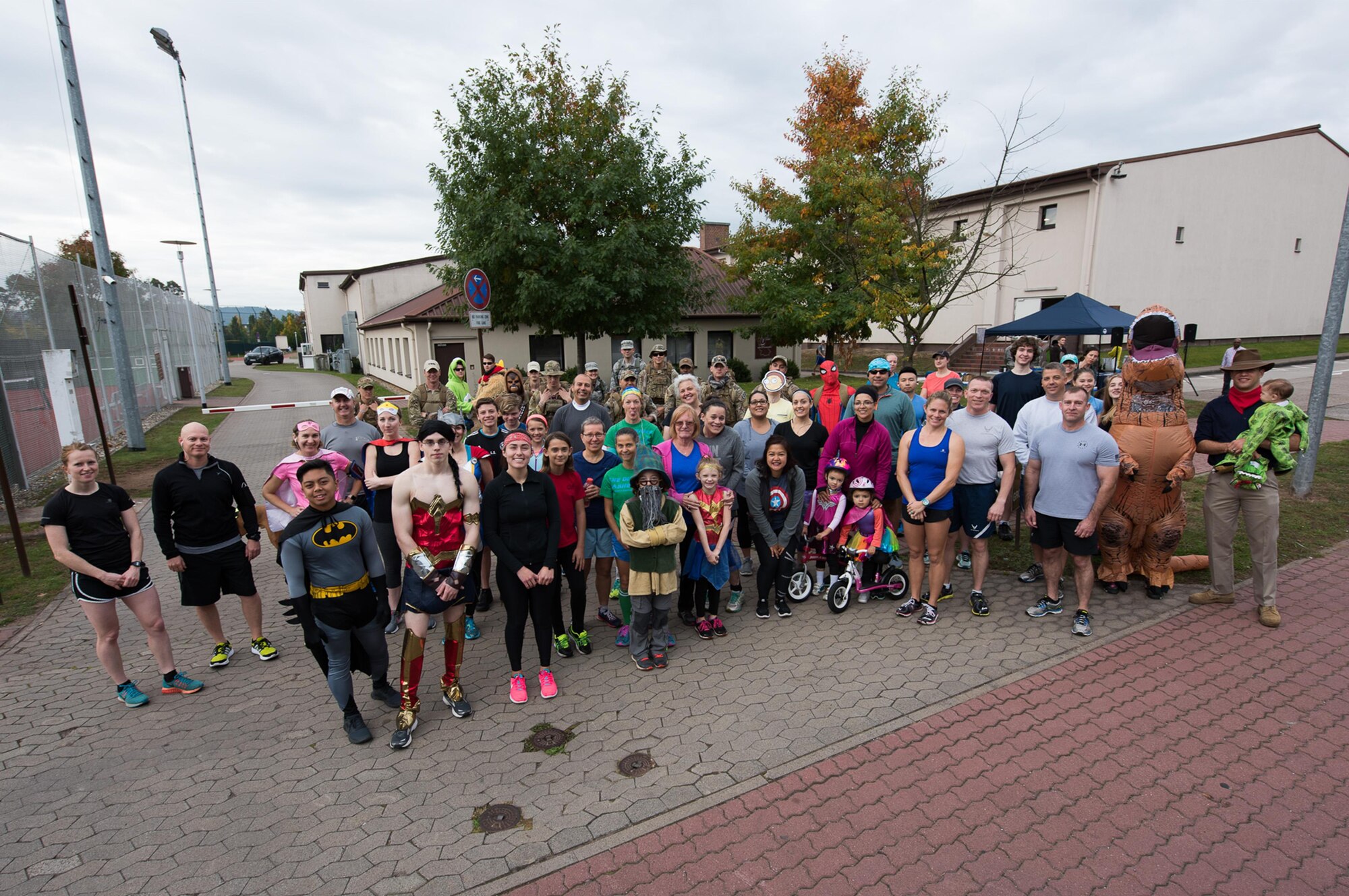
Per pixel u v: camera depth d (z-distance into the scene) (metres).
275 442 15.42
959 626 5.20
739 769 3.57
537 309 17.09
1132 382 5.45
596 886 2.84
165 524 4.56
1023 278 25.86
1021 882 2.78
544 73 16.70
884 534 5.58
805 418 6.00
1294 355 24.50
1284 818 3.09
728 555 5.40
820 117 21.28
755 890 2.78
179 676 4.63
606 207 17.11
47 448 11.04
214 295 33.59
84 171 12.51
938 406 5.07
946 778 3.44
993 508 5.14
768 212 20.25
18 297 10.41
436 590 3.96
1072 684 4.29
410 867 2.97
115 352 13.12
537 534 4.30
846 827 3.12
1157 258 24.92
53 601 6.20
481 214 15.91
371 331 32.31
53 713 4.33
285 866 2.99
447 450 4.18
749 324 26.77
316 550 3.79
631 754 3.74
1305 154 28.45
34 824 3.29
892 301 15.16
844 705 4.14
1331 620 5.02
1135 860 2.87
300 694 4.55
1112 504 5.57
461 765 3.70
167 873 2.96
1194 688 4.19
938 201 17.66
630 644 4.86
